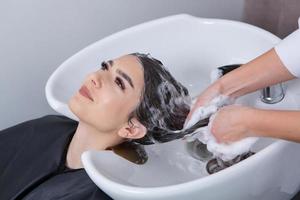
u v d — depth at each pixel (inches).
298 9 42.8
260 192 28.6
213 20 39.1
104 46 39.0
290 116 25.4
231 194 26.7
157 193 24.6
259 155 25.9
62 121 40.2
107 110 32.5
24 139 39.0
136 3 45.0
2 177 36.5
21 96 45.1
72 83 37.7
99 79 32.9
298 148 28.5
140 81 33.0
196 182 24.7
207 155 35.1
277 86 34.4
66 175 35.2
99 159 29.7
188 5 48.3
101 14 43.8
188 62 40.4
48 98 35.3
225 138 28.0
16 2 39.4
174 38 40.0
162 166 34.5
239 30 38.3
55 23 42.2
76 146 36.1
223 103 32.0
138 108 33.0
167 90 33.8
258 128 26.4
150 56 36.0
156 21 39.5
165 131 34.2
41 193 34.3
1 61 42.0
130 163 32.6
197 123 31.9
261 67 31.4
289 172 29.5
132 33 39.4
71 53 44.8
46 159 36.7
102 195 32.6
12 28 40.7
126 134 33.5
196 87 40.6
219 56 39.8
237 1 50.3
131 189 25.0
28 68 43.6
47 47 43.2
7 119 46.2
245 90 32.4
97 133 34.4
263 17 47.3
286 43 30.7
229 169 25.1
